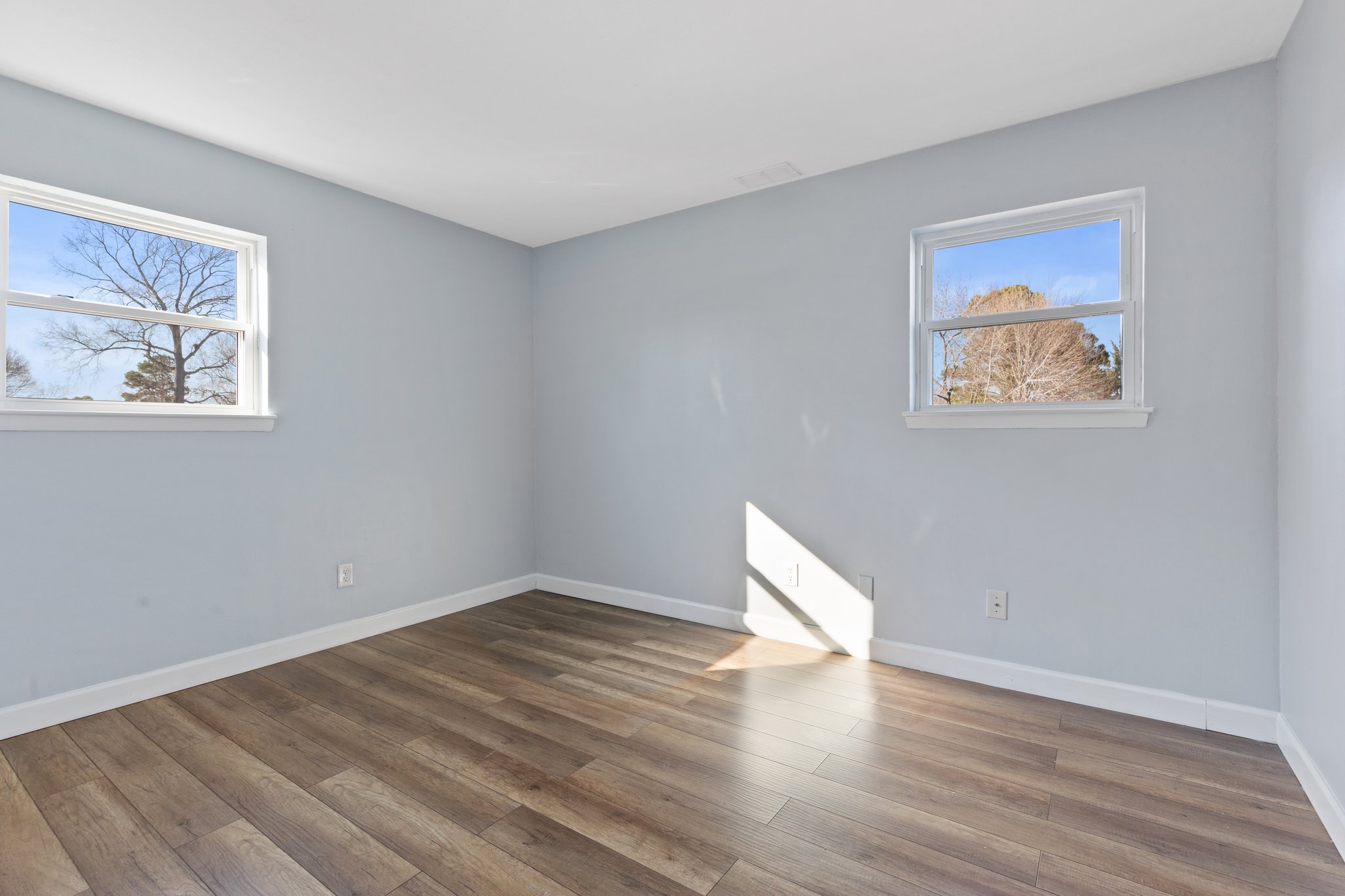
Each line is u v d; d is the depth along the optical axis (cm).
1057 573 261
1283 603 216
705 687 275
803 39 207
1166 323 238
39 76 225
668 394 373
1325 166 175
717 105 249
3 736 227
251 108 249
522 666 299
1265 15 196
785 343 329
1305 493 193
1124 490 247
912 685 277
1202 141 230
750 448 343
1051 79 231
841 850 169
